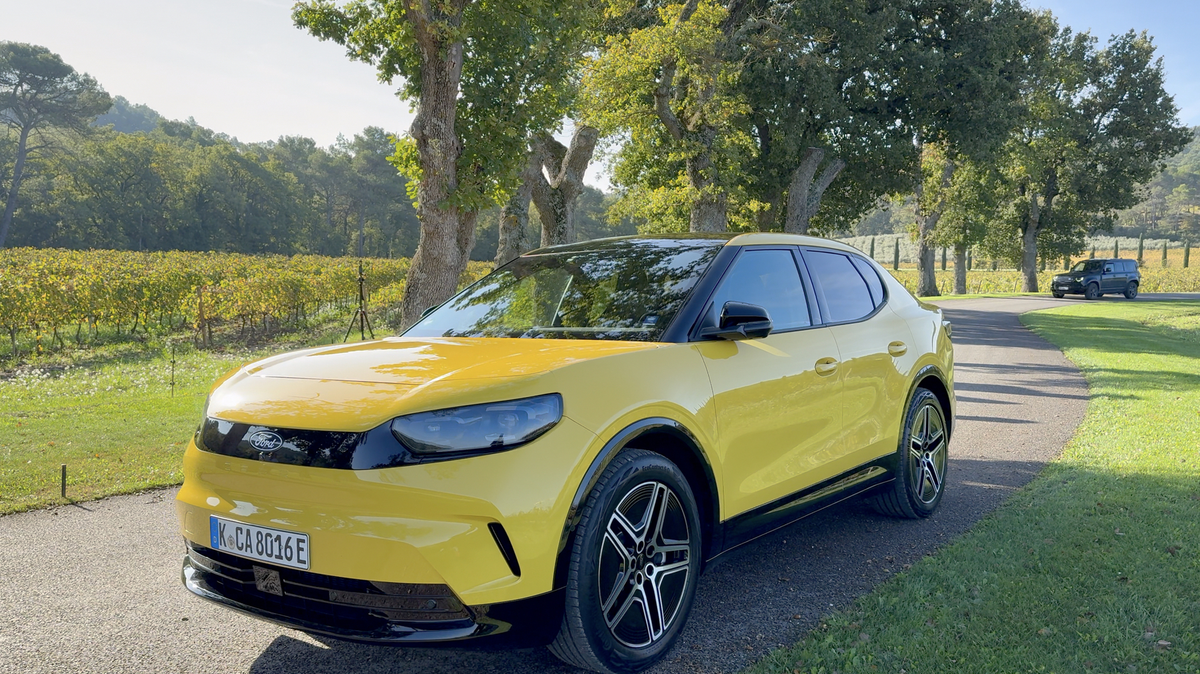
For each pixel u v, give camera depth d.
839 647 2.71
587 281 3.49
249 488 2.38
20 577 3.62
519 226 17.64
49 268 23.23
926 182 43.50
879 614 3.00
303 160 144.62
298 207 116.19
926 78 24.91
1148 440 6.24
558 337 3.11
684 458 2.81
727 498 2.92
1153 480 4.89
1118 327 22.22
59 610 3.23
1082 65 45.12
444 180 9.95
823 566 3.66
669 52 18.70
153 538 4.25
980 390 10.09
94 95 101.69
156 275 20.34
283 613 2.36
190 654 2.81
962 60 25.83
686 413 2.71
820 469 3.48
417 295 10.26
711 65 19.36
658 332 2.95
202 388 10.46
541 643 2.33
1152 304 36.56
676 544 2.71
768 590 3.37
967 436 6.93
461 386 2.32
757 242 3.58
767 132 27.31
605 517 2.40
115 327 21.00
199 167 102.75
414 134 10.02
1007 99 27.22
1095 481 4.93
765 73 23.62
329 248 125.44
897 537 4.10
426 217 10.13
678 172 24.84
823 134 26.47
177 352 16.05
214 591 2.51
